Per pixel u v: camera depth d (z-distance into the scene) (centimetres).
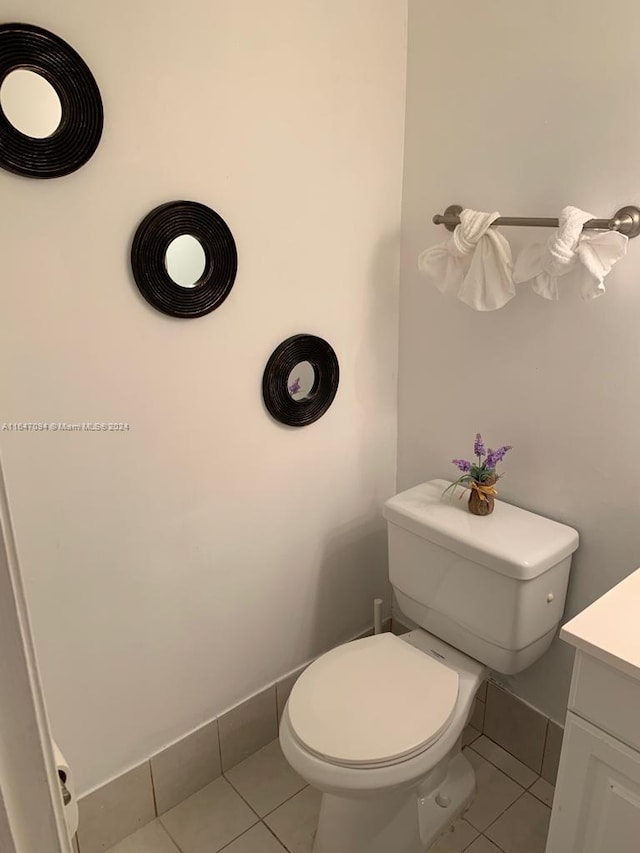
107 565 139
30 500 124
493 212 147
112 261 124
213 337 143
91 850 156
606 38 124
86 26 111
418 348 180
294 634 185
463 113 152
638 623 105
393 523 166
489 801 168
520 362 155
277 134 142
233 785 175
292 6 137
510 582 141
